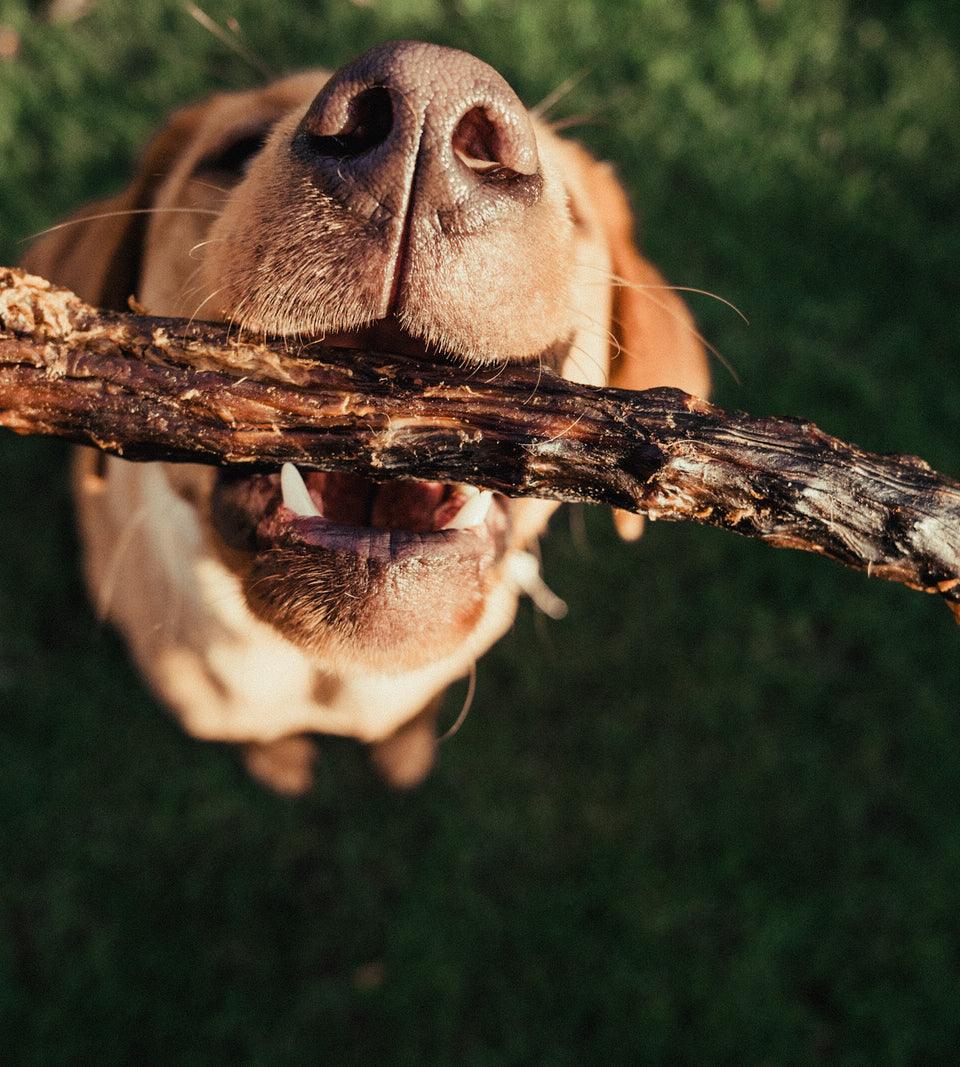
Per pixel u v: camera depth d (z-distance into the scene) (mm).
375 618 209
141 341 190
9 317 188
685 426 187
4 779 434
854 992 420
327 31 609
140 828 433
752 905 433
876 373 556
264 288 189
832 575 498
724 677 477
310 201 183
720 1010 412
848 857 446
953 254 589
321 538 209
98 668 456
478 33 618
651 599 489
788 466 185
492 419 190
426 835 441
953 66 641
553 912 429
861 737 469
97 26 604
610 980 417
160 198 291
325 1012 406
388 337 201
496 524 256
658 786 455
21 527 480
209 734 389
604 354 285
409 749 427
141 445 192
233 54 604
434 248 181
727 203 589
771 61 633
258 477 239
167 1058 393
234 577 278
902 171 612
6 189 546
